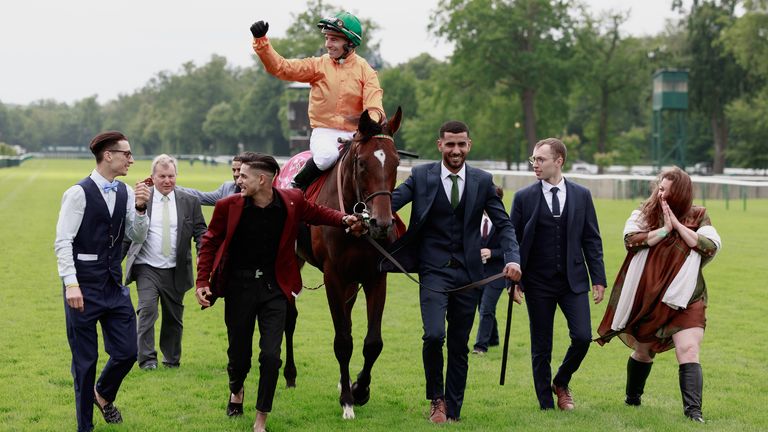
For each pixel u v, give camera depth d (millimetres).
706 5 55938
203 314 9219
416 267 5422
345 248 5391
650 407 5645
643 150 71688
